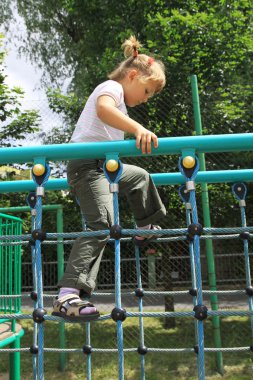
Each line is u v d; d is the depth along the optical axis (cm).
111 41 800
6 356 503
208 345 491
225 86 567
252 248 565
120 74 207
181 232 162
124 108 189
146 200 203
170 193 533
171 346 502
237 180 234
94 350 244
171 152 165
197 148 162
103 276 671
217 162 520
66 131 675
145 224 211
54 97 662
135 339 528
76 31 1146
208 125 525
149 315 167
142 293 242
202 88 562
